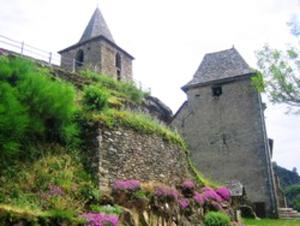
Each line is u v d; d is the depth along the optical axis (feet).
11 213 20.79
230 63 87.61
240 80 82.89
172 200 36.73
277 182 90.33
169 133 48.65
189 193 43.34
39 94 31.35
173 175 45.52
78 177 30.83
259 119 78.18
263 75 37.17
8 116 27.27
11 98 28.14
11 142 26.84
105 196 30.32
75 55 98.73
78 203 27.04
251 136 77.66
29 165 28.12
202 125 83.15
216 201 46.96
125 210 29.27
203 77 87.71
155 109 72.74
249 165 75.77
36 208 24.02
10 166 26.73
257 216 71.31
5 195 24.06
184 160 50.39
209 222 40.32
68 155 32.12
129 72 104.88
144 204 32.12
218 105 83.35
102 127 35.19
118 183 32.89
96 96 38.99
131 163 37.65
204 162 79.92
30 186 26.30
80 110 36.55
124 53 104.06
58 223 22.75
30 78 32.14
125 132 38.47
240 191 64.34
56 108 32.42
